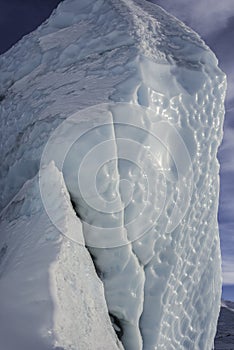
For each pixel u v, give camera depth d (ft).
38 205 17.62
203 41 28.32
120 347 16.90
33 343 10.82
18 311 12.02
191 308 24.93
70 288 13.98
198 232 25.72
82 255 16.79
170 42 27.55
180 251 24.13
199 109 25.50
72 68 27.53
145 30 27.37
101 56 26.45
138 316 21.04
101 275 20.47
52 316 11.63
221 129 27.14
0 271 15.30
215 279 26.76
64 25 33.17
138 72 23.29
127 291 20.77
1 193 25.89
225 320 154.71
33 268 13.74
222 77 26.73
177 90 24.66
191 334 24.57
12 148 25.94
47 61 30.37
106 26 28.55
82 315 13.75
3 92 31.91
